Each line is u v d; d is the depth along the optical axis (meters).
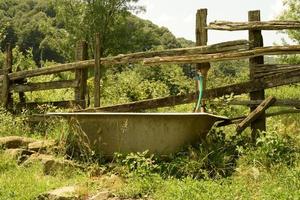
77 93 6.95
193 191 4.68
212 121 5.53
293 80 5.73
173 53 6.23
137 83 9.13
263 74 5.86
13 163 5.71
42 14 46.31
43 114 6.86
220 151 5.39
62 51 29.27
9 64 7.61
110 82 9.58
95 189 5.03
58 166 5.51
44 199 4.84
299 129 6.14
